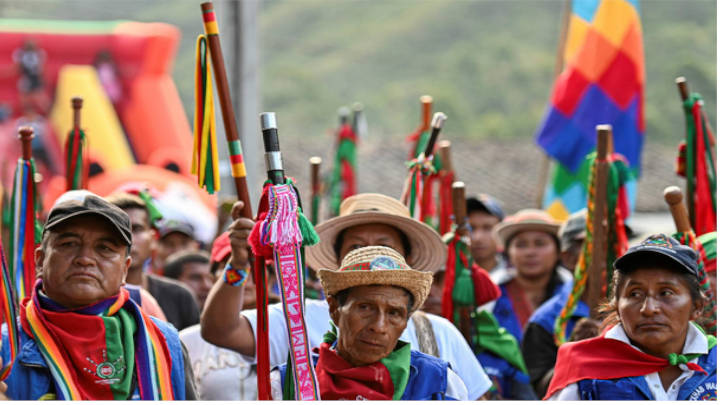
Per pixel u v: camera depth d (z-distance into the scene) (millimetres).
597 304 12844
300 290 9203
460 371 11023
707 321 11484
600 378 10047
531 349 14016
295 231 9188
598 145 12992
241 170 10188
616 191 12961
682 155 14109
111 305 9305
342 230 11898
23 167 11227
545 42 159500
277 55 163250
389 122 133500
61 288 9047
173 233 18250
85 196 9297
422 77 148125
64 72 41156
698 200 13688
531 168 55062
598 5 19469
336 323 9445
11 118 40562
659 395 9914
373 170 55219
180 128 41531
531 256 16641
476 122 128500
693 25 138750
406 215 12164
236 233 10094
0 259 8930
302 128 133375
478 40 158875
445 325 11234
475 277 13023
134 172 27219
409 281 9156
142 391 9133
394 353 9438
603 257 12891
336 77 151875
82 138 13070
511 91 138500
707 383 10000
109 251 9227
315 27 179625
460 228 12961
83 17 115938
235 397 12422
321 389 9297
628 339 10117
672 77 121125
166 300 14586
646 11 142250
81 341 9008
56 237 9125
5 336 8852
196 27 163625
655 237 9977
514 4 170875
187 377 9680
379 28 169750
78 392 8891
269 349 10500
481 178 53438
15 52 40719
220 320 10500
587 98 19359
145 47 41781
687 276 9844
